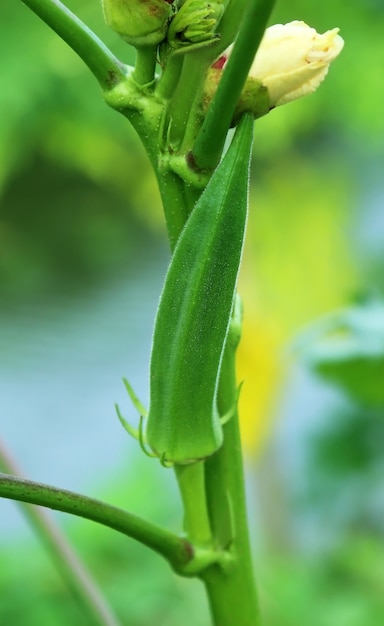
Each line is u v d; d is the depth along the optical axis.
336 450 1.91
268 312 2.22
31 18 1.82
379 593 1.73
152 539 0.83
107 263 2.74
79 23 0.81
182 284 0.82
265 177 2.27
